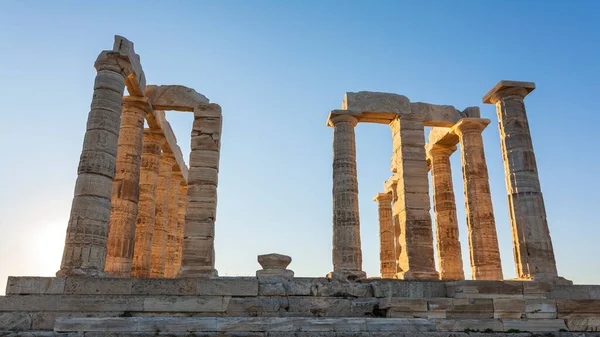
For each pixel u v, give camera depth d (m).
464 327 12.07
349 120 21.30
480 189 21.31
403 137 21.41
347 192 20.23
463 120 21.92
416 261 19.75
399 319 11.50
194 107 21.97
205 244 19.92
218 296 13.70
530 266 16.78
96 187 16.44
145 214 23.25
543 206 17.66
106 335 10.31
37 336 10.41
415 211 20.41
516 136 18.39
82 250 15.55
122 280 13.73
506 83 18.81
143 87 20.94
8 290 13.15
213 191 20.66
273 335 10.61
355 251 19.55
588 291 15.38
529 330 12.44
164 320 10.69
